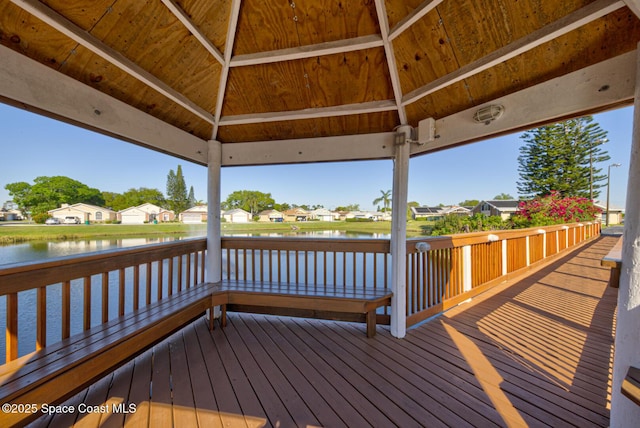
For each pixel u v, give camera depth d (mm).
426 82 2111
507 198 19953
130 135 2004
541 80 1694
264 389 1762
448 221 10398
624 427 1180
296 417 1513
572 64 1547
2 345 1766
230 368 2010
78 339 1634
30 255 1731
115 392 1729
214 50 2023
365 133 2719
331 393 1720
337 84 2326
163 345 2363
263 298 2631
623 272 1230
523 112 1758
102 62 1695
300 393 1722
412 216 16156
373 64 2156
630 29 1307
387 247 2762
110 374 1922
